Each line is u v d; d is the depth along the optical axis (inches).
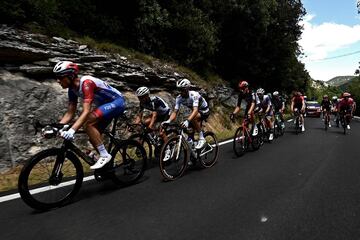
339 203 158.9
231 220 136.6
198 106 213.0
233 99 724.7
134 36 504.1
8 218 136.3
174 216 140.2
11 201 156.9
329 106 563.5
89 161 165.0
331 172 223.8
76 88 157.6
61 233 122.4
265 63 952.9
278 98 450.6
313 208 151.7
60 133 143.5
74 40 354.3
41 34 314.0
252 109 295.6
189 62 602.2
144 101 226.8
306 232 125.3
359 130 557.0
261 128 340.5
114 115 169.6
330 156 285.9
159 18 510.6
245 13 775.7
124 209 147.6
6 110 228.4
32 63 271.7
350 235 122.8
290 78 1123.3
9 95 236.4
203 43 625.0
